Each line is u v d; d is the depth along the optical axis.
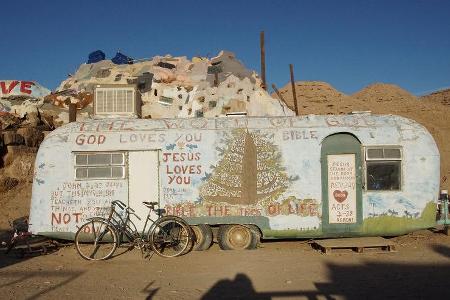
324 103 42.53
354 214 9.34
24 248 9.02
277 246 9.66
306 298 5.82
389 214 9.36
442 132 31.44
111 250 8.77
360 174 9.41
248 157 9.43
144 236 9.16
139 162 9.48
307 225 9.29
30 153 15.82
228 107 21.66
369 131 9.54
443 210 9.73
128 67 25.89
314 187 9.37
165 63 25.91
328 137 9.52
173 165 9.44
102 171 9.45
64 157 9.45
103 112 10.73
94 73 25.56
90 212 9.34
